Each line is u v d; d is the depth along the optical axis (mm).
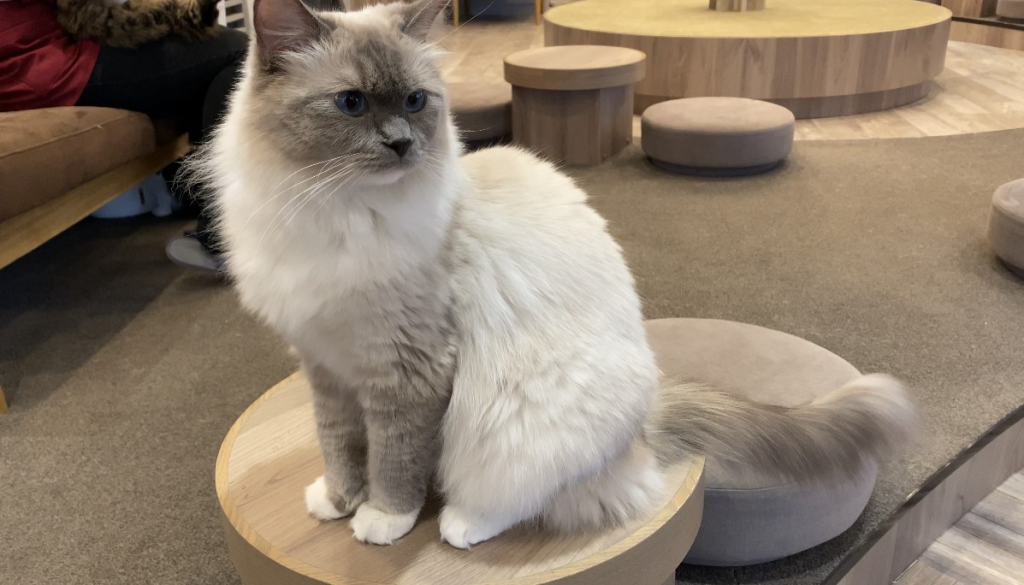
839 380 1479
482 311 979
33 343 2215
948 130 3924
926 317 2195
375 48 914
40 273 2631
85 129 2170
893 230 2777
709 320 1719
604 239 1106
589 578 980
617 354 1034
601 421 998
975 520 1659
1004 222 2346
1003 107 4293
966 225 2795
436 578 969
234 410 1919
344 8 1125
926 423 1588
